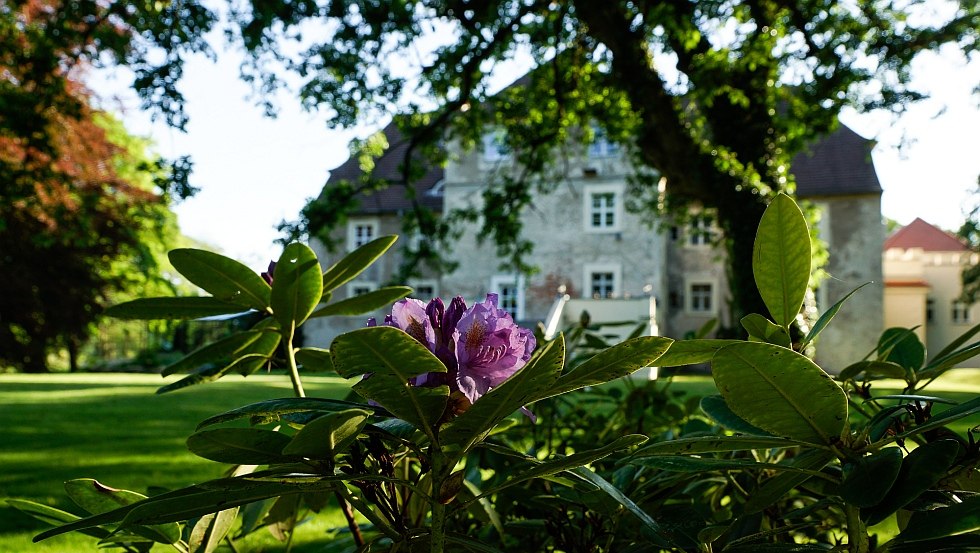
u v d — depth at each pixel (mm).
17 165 9617
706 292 24484
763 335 752
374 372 588
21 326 21328
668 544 782
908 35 9836
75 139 15578
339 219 10906
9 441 5562
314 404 676
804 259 716
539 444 1799
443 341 715
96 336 26172
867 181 23344
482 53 10539
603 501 908
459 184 23734
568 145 13359
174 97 8438
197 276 873
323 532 2797
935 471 603
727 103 10453
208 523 860
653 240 22281
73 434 6008
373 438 735
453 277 23500
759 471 1109
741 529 908
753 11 9312
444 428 643
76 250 19969
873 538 1125
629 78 10289
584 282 22625
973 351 812
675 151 10578
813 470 668
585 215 22781
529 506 1111
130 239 20453
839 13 9945
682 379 9867
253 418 810
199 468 4309
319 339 24672
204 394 10258
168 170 8359
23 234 18438
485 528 1387
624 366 623
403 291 1042
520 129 12250
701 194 10812
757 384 617
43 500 3266
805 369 595
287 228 10461
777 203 699
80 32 9047
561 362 563
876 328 22672
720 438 675
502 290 23250
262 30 9203
